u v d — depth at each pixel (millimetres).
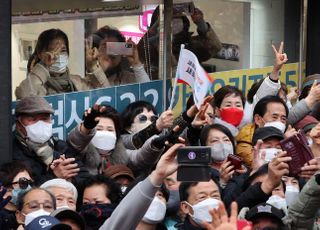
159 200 11227
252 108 14898
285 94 15438
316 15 16938
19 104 12820
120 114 14078
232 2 15930
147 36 14914
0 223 10719
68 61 14000
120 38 14578
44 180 12258
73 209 11414
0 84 12641
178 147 9625
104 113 13258
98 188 11664
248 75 16281
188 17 15359
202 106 13289
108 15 14438
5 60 12648
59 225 9977
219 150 13133
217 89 15812
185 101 15289
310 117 14695
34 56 13617
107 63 14469
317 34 16984
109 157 13359
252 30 16266
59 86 13906
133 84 14758
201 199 11008
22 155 12773
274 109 13977
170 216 11930
